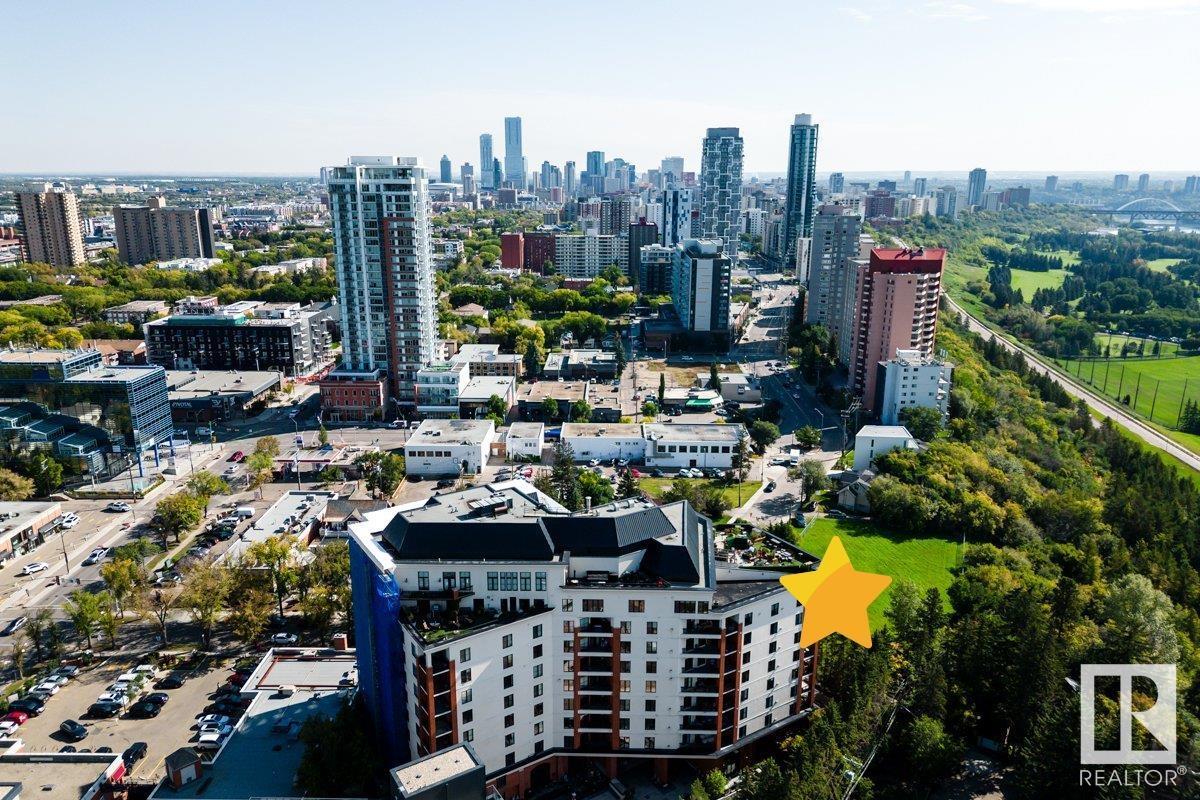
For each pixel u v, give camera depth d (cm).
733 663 13250
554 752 13438
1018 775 12875
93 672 16900
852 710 13388
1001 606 17038
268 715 14400
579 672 13112
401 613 12550
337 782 12325
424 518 13125
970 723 14388
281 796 12462
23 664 17075
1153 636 15562
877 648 15012
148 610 17662
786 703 14375
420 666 11881
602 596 12719
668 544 13212
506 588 12681
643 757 13488
